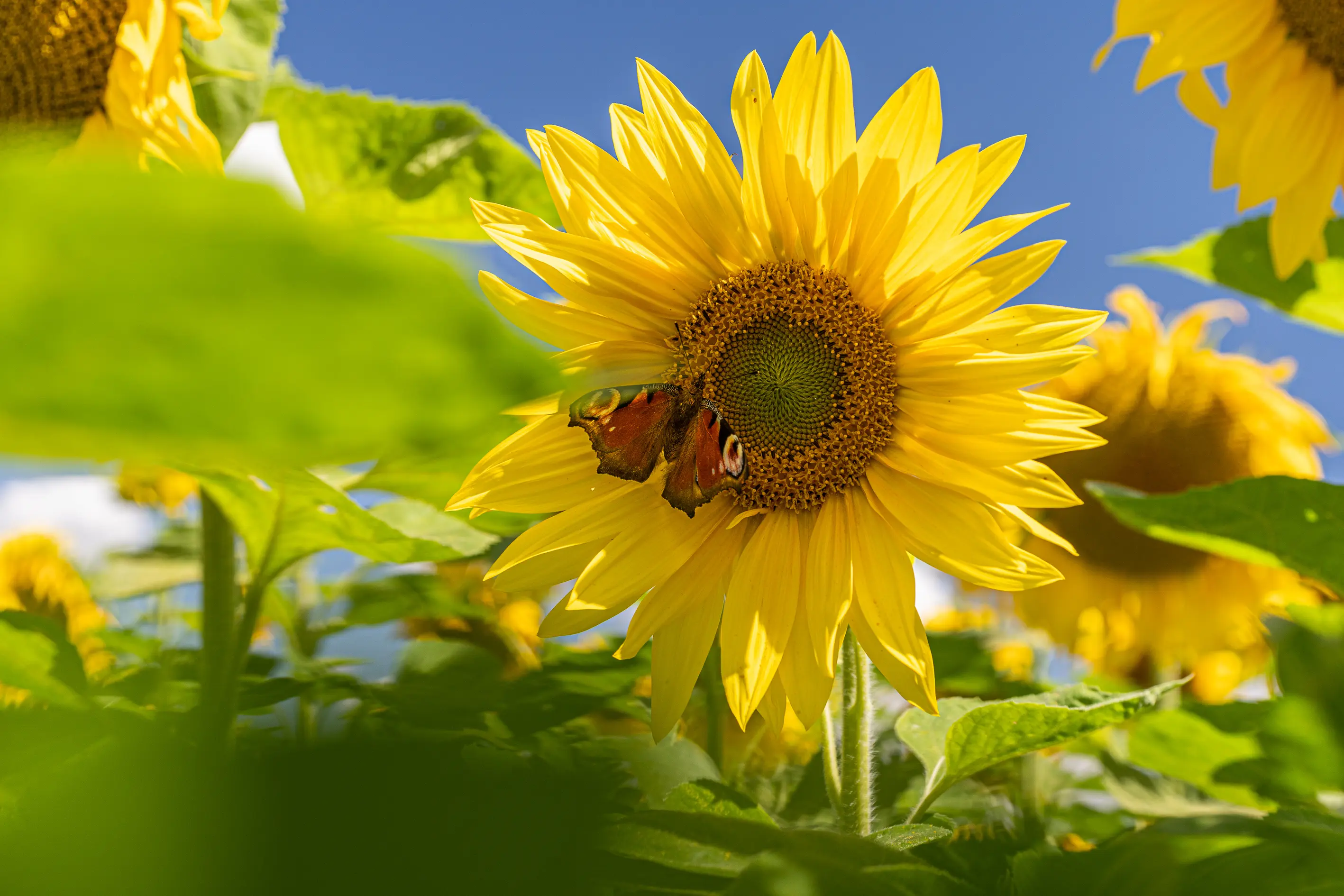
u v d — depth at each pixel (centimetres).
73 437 12
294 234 10
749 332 64
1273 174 71
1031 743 59
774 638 62
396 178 69
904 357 63
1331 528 62
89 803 15
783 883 46
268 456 12
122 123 64
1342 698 44
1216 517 62
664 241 64
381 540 61
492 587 62
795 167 63
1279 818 53
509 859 17
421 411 11
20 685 58
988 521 61
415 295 10
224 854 16
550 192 65
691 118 63
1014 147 61
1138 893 50
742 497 64
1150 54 70
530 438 63
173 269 10
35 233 10
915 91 62
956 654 74
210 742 55
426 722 58
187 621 83
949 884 49
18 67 65
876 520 63
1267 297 75
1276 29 71
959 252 62
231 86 65
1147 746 63
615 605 62
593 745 58
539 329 63
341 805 16
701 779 55
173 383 11
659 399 61
